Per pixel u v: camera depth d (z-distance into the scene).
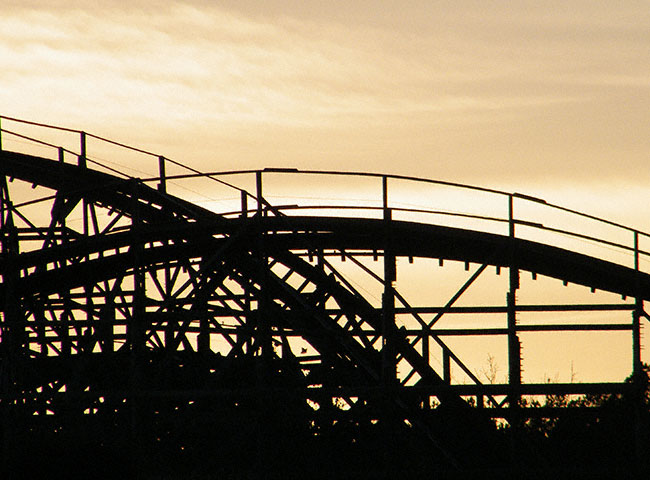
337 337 75.69
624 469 70.62
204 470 74.38
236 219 73.38
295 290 75.12
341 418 72.62
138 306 75.50
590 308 72.62
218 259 74.81
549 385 71.62
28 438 72.94
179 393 72.44
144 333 76.00
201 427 75.75
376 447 74.06
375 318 75.38
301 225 73.19
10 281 76.56
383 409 71.62
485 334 73.00
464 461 73.62
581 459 74.19
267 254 76.94
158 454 73.62
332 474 71.00
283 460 73.88
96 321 76.81
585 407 72.31
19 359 76.62
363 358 74.81
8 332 76.62
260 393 71.94
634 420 73.12
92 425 74.94
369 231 74.00
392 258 73.12
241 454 74.50
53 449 67.06
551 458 74.50
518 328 72.50
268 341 73.75
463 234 72.31
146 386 76.81
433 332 72.94
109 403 76.19
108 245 75.69
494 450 73.88
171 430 76.31
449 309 72.75
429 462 74.12
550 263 75.25
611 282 76.31
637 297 72.56
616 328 72.31
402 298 72.94
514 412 72.12
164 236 75.69
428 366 74.56
